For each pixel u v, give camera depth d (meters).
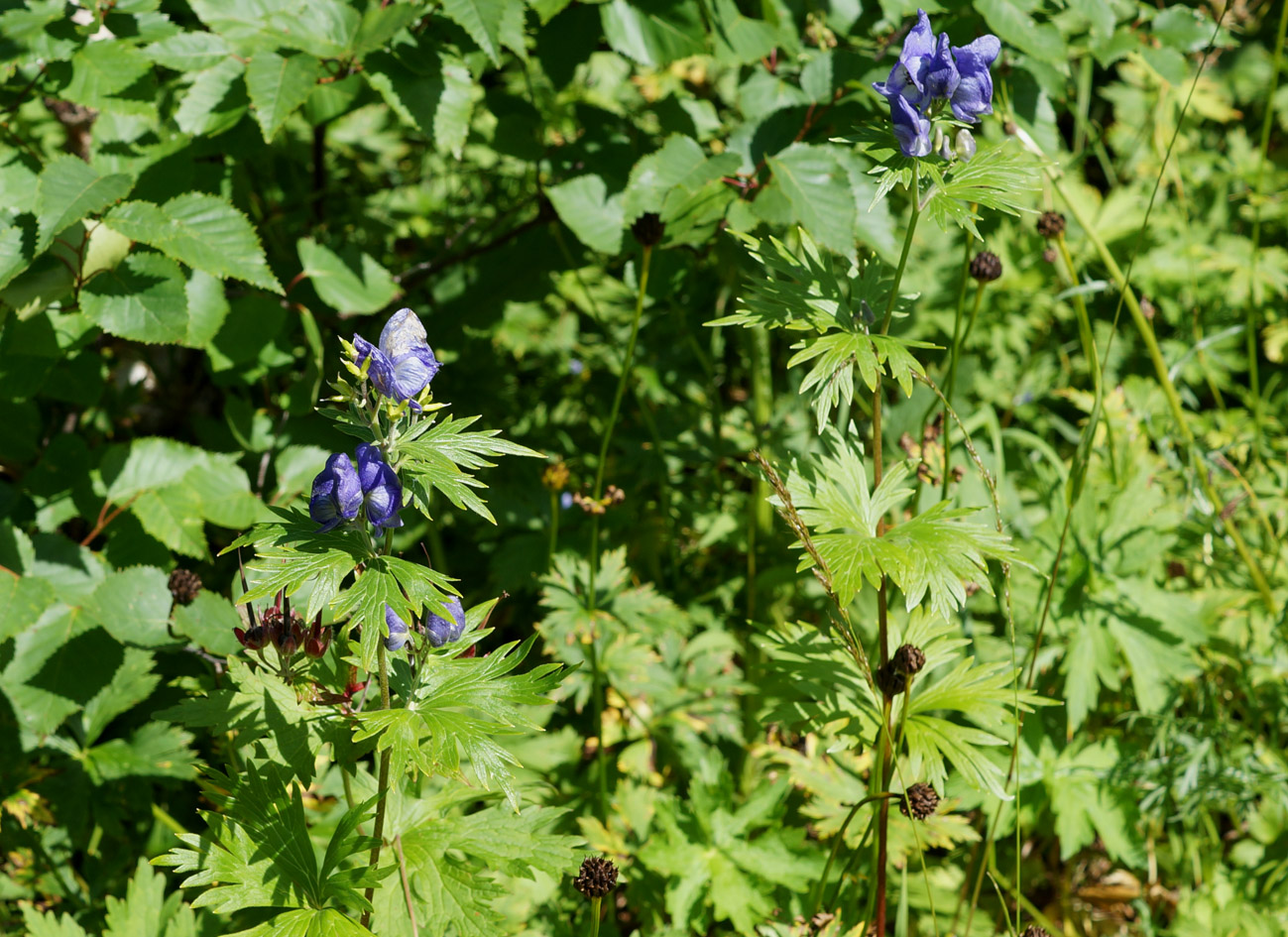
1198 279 2.54
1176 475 2.09
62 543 1.87
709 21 1.91
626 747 2.00
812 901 1.76
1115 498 1.99
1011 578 1.96
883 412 2.10
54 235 1.73
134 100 1.79
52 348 1.82
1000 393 2.45
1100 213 2.53
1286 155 3.04
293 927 1.58
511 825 1.64
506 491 2.09
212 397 2.18
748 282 2.00
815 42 2.00
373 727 1.56
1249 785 1.89
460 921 1.62
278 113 1.78
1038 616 1.94
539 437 2.28
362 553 1.54
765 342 2.12
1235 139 2.88
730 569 2.19
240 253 1.79
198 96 1.82
